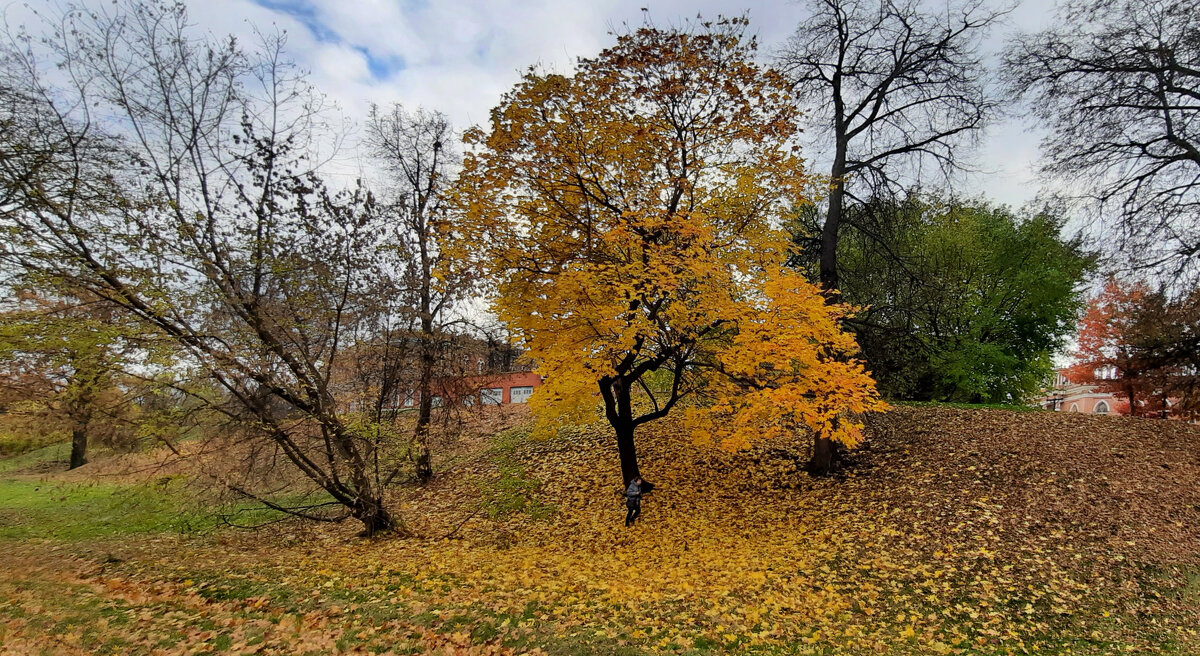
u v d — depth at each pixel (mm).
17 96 7996
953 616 6797
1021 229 22469
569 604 7070
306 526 13039
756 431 9938
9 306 8320
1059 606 6836
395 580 8109
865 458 13461
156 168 8992
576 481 14578
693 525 11141
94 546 11375
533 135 9391
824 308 8875
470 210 9656
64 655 4793
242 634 5707
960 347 19578
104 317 8812
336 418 10352
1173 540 8211
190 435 9898
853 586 7836
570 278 8852
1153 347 17109
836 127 13492
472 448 18844
